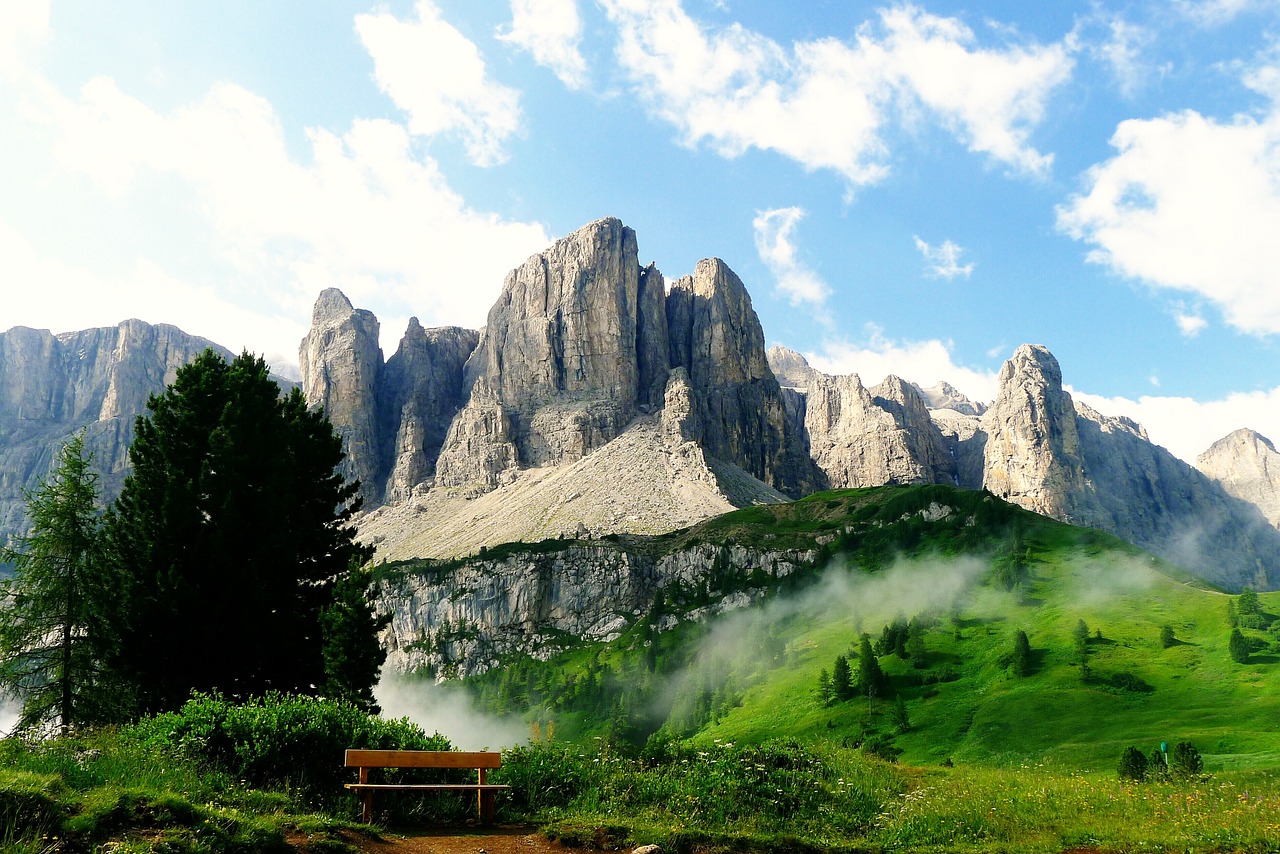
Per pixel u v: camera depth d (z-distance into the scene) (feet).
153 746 68.69
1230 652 424.46
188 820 53.21
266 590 138.31
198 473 143.95
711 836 71.15
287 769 72.13
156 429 148.36
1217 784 103.55
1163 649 469.16
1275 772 116.06
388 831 66.44
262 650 133.90
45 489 144.15
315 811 67.41
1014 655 479.00
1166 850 70.90
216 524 137.28
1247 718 333.42
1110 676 431.84
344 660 128.57
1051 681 440.86
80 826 48.32
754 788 88.38
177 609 126.41
